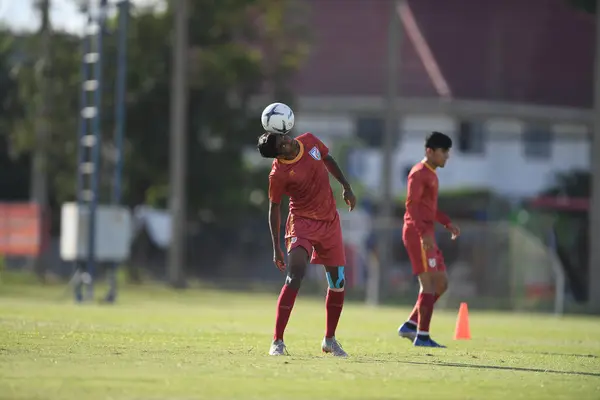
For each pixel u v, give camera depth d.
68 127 132.75
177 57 124.44
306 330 49.44
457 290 104.25
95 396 22.20
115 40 133.75
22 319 49.16
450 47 179.00
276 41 142.25
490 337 50.34
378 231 109.75
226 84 137.25
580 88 176.75
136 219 138.12
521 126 175.00
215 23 137.88
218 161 138.25
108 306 73.00
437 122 172.50
